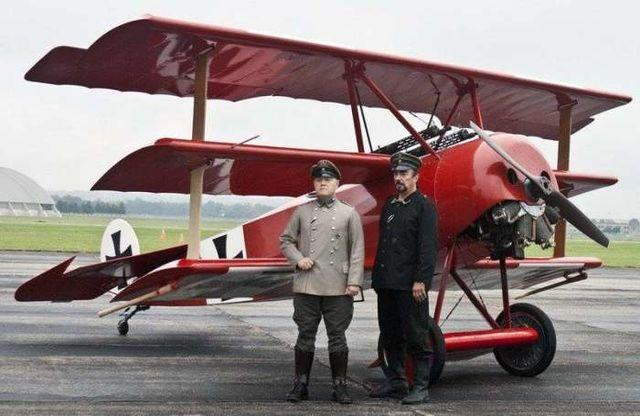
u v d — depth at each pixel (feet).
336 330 17.71
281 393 18.70
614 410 17.52
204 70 20.25
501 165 20.38
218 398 17.88
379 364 19.80
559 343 29.40
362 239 17.87
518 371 21.95
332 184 17.85
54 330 28.86
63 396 17.46
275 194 24.75
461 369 23.32
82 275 25.17
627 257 143.64
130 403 16.97
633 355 26.58
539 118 28.50
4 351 23.57
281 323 33.65
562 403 18.22
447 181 20.76
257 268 19.74
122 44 19.43
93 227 242.78
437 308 21.11
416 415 16.52
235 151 18.90
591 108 27.40
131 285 19.34
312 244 17.71
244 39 19.61
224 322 33.65
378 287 18.39
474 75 23.59
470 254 22.15
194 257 19.67
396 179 18.22
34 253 87.10
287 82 24.56
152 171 20.26
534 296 52.95
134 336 28.35
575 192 29.17
